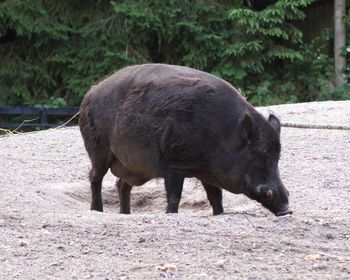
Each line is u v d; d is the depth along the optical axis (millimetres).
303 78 41219
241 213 14648
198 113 14258
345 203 16297
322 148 22672
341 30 41906
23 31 37469
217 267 10430
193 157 14375
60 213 14141
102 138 15656
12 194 16406
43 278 9945
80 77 38781
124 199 16750
